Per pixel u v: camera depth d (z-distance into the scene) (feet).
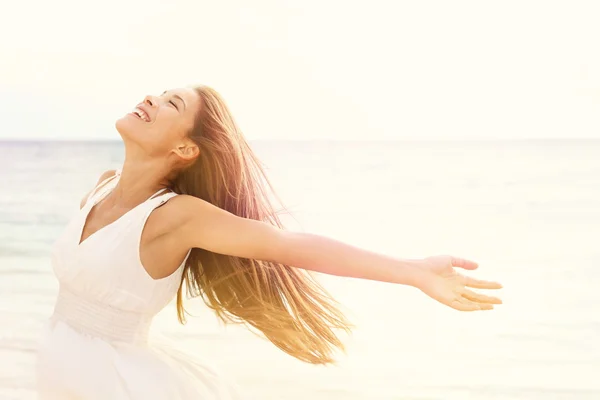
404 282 7.27
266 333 8.89
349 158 64.03
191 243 7.54
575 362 18.01
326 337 9.07
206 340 18.84
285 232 7.49
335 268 7.34
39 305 22.38
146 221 7.47
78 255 7.39
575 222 38.45
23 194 47.16
